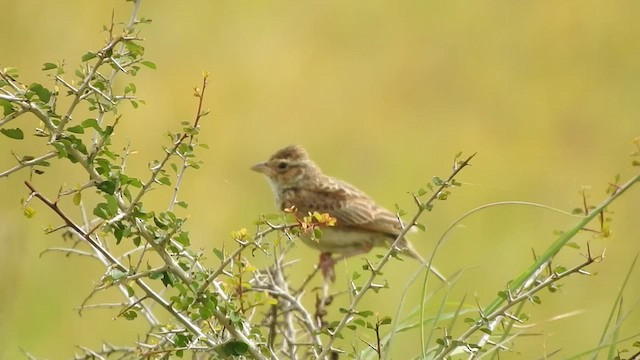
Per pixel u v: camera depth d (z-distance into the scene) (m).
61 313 12.91
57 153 6.47
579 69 22.08
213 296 6.68
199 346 6.94
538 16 23.41
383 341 7.79
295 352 7.95
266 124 19.14
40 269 13.36
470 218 16.56
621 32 22.95
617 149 19.34
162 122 17.94
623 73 21.98
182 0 21.42
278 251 9.20
